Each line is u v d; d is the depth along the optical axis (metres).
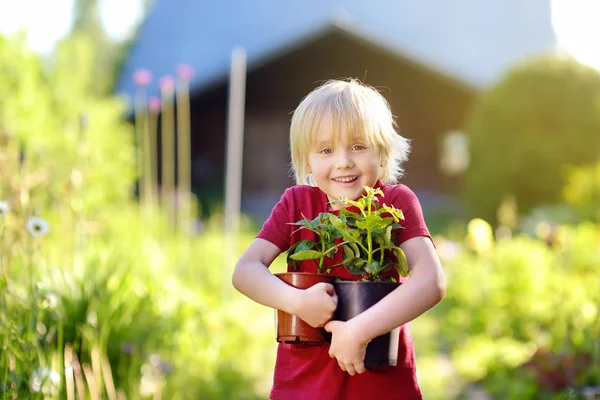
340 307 2.19
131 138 10.37
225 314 6.40
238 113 8.38
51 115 8.13
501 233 11.02
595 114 13.68
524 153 13.73
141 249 6.29
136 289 4.88
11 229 3.83
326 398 2.25
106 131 8.70
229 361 5.48
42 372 3.03
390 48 17.58
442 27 19.88
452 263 9.11
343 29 17.45
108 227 7.22
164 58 18.98
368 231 2.20
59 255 4.94
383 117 2.35
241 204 18.84
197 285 7.04
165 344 4.66
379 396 2.26
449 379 5.91
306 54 18.48
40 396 2.99
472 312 7.23
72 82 8.96
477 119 14.36
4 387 2.86
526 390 4.90
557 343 5.29
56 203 5.60
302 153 2.38
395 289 2.18
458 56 19.00
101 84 22.84
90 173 5.42
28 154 5.46
